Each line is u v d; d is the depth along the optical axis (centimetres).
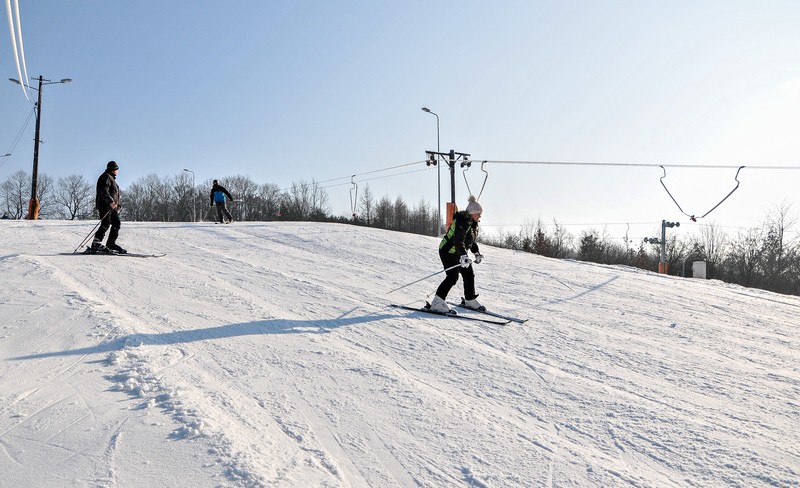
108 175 1005
